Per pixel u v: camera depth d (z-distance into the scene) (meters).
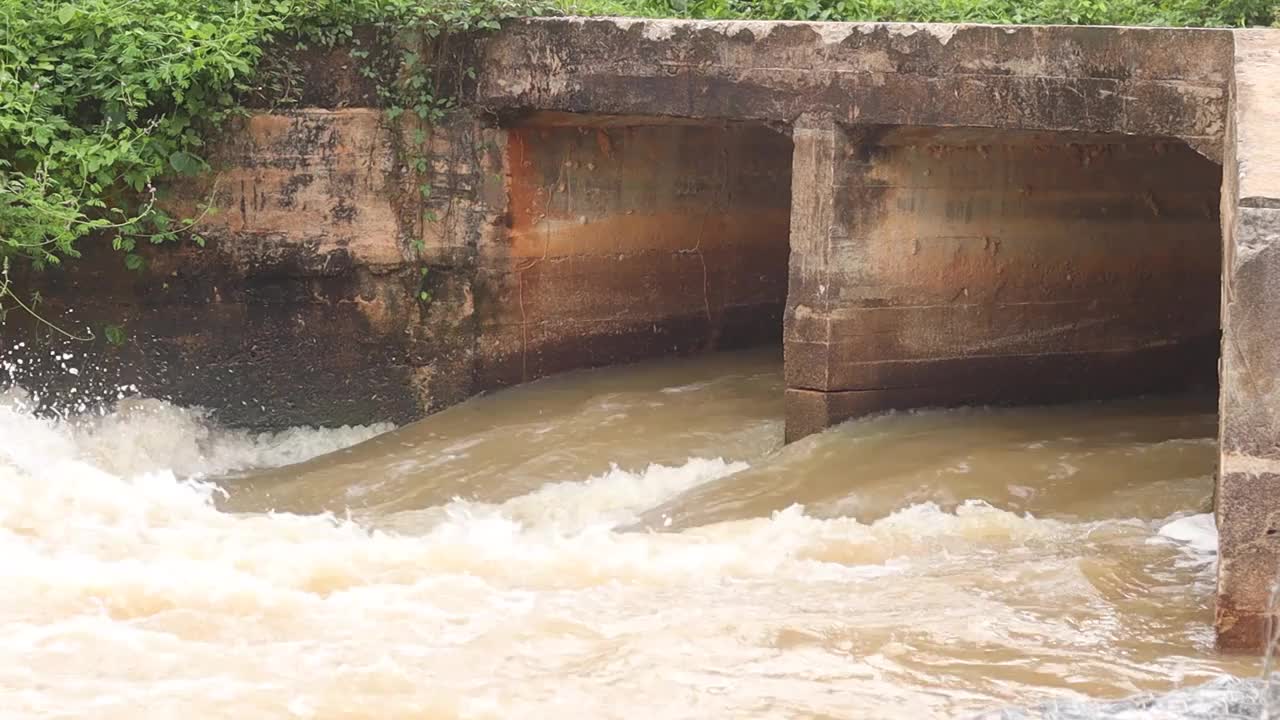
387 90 12.51
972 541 9.16
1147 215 12.32
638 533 9.61
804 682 6.89
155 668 6.89
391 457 11.98
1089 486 10.18
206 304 12.44
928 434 11.29
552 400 12.79
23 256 11.81
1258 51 9.32
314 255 12.57
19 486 9.56
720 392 12.90
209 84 12.03
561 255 13.20
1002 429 11.45
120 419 12.16
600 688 6.79
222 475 12.10
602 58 11.92
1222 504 7.29
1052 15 14.40
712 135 14.04
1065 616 7.80
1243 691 6.61
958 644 7.37
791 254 11.38
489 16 12.28
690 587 8.22
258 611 7.63
